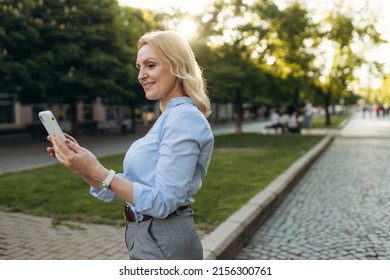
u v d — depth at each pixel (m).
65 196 6.05
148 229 1.54
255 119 49.56
